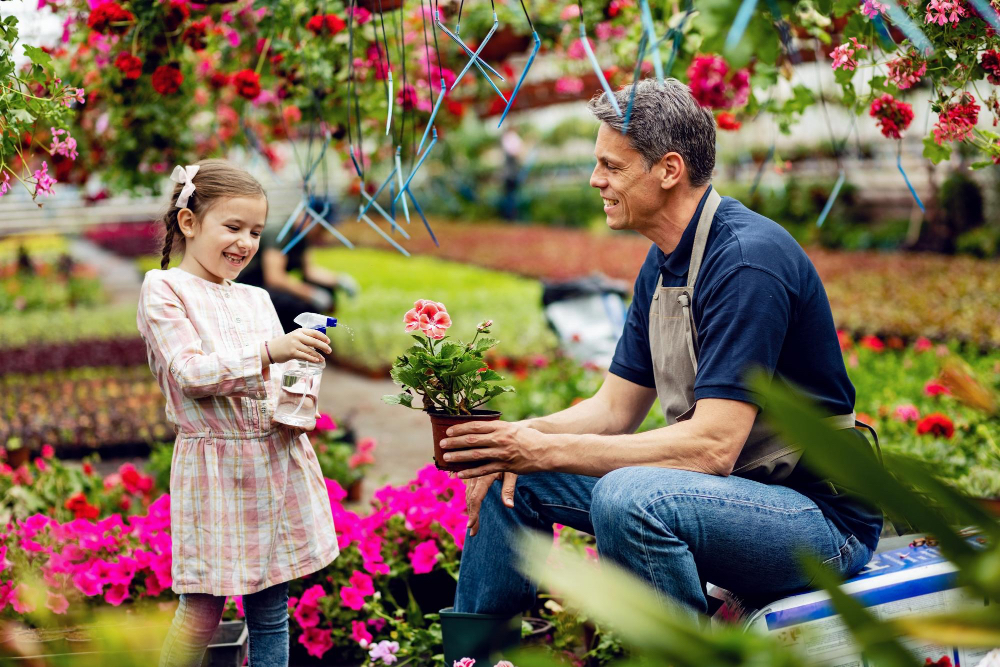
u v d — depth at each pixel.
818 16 2.95
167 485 4.33
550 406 5.68
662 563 1.97
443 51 5.17
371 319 10.78
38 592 0.61
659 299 2.31
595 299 7.64
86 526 3.14
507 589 2.31
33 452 5.97
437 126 5.19
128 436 6.27
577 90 6.46
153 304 2.21
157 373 2.29
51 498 3.85
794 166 17.61
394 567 3.15
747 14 1.12
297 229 6.22
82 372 8.94
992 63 2.32
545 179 26.95
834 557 2.08
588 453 2.12
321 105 4.04
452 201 26.73
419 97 4.46
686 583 1.99
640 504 1.98
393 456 5.82
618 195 2.26
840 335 6.69
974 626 0.52
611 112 2.22
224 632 2.77
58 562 2.89
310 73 3.75
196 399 2.21
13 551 3.04
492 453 2.14
